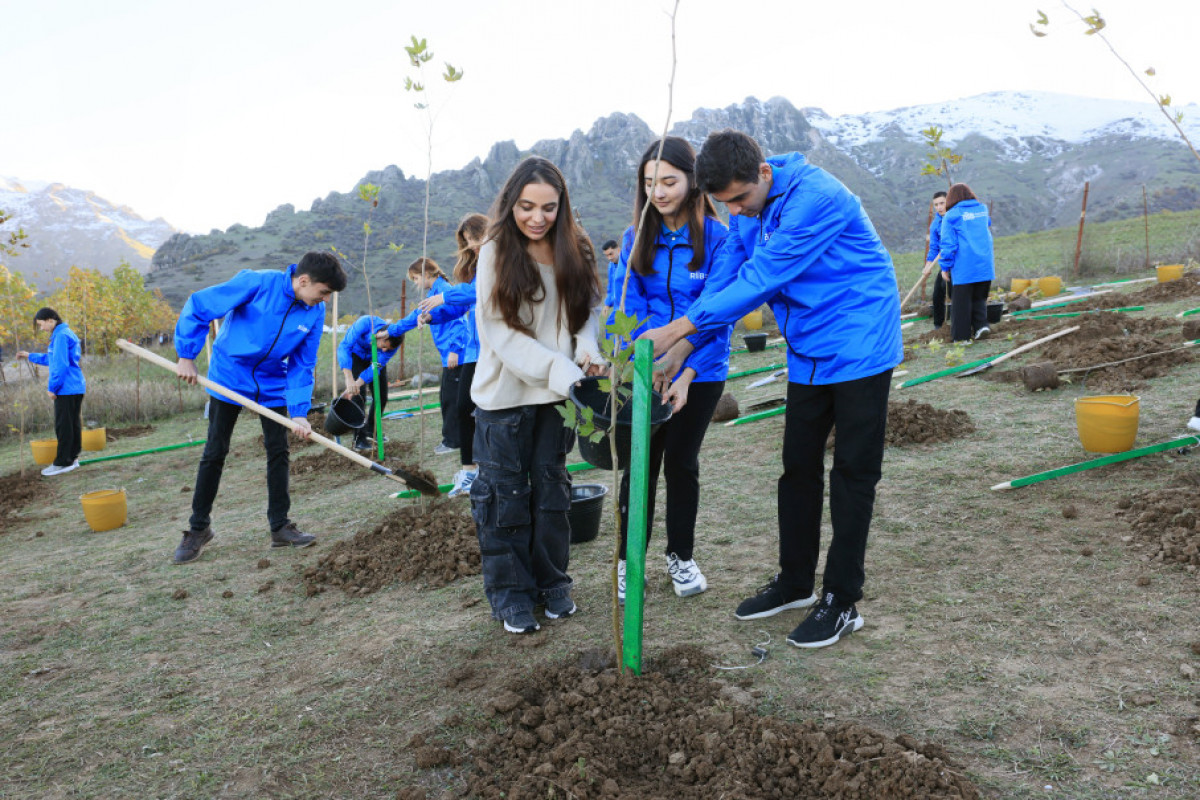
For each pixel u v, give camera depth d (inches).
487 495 115.0
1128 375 225.6
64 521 240.8
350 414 212.1
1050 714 80.8
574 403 89.9
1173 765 70.6
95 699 110.0
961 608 107.3
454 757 83.3
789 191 94.6
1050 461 165.3
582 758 77.4
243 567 167.6
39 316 311.7
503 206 106.6
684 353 105.3
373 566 151.3
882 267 98.7
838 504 100.7
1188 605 99.6
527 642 110.3
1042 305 404.2
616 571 90.8
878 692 88.3
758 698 89.0
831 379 98.8
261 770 86.4
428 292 244.8
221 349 173.3
